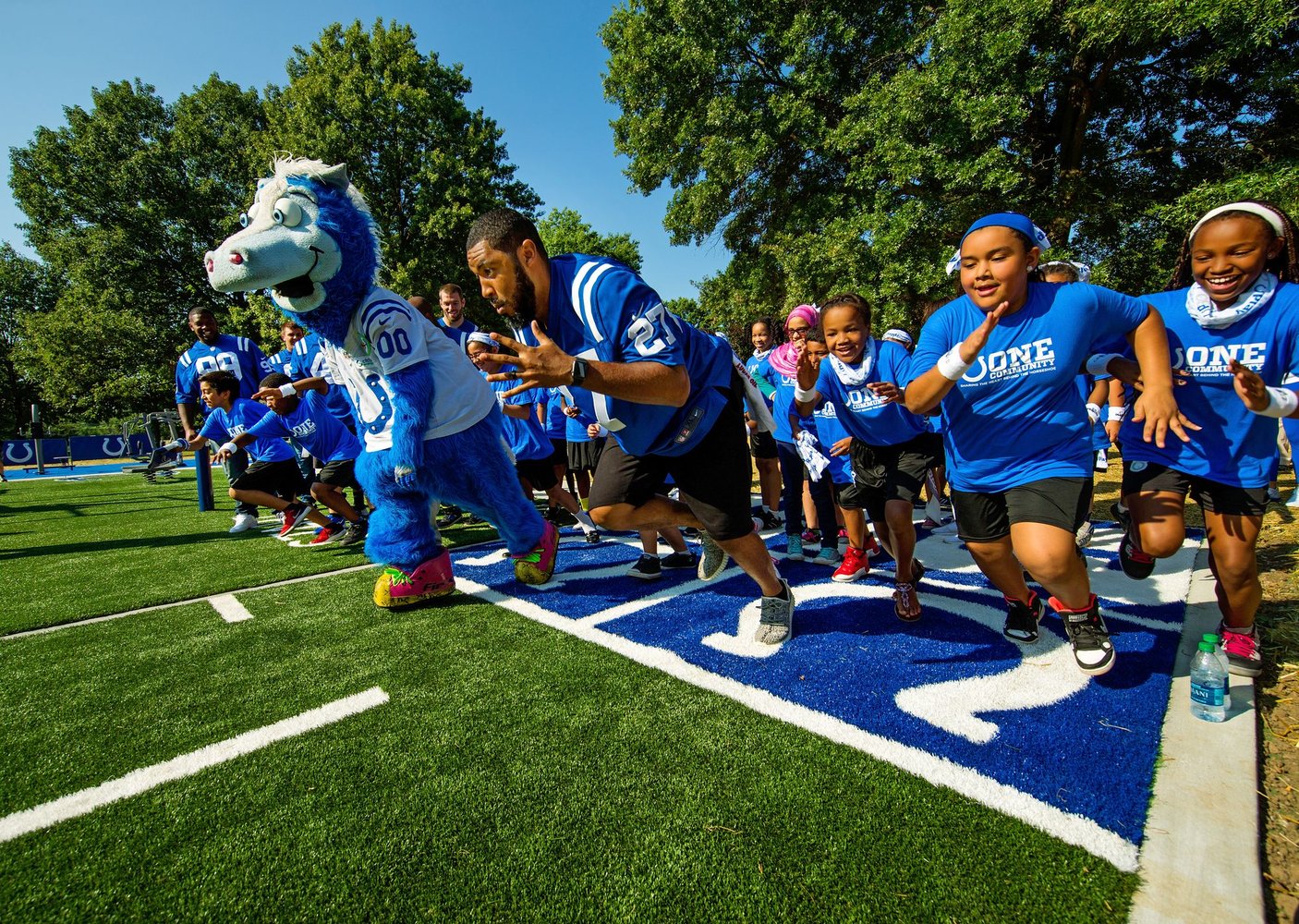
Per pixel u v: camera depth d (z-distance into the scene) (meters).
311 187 2.96
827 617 3.12
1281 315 2.19
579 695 2.32
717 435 2.48
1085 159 11.83
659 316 1.95
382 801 1.73
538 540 3.75
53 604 3.71
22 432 40.72
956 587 3.60
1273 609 2.94
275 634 3.09
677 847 1.51
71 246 26.77
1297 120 10.67
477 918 1.33
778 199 14.49
